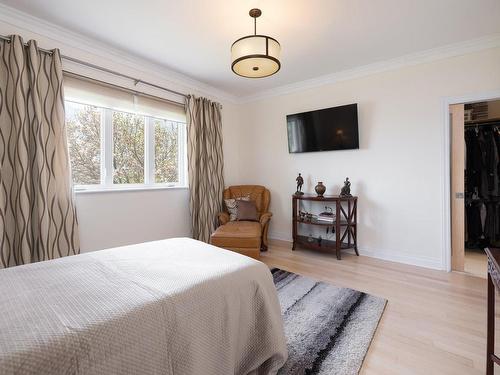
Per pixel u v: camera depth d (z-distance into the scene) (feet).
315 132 11.85
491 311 4.10
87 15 7.09
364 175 10.92
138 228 9.88
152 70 10.30
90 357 2.54
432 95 9.30
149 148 10.61
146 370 2.88
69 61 8.00
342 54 9.50
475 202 11.58
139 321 2.93
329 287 7.90
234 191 13.67
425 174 9.55
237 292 3.99
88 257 4.83
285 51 9.25
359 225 11.14
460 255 9.17
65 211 7.54
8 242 6.68
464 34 8.16
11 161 6.72
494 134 11.07
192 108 11.62
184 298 3.37
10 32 6.86
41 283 3.67
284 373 4.44
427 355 4.91
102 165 9.18
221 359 3.59
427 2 6.58
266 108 13.82
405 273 9.02
